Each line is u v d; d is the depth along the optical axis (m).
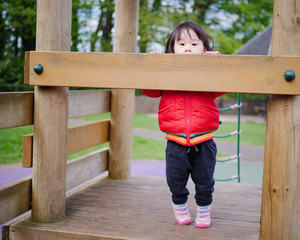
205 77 2.10
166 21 17.28
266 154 2.16
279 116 2.09
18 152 7.51
